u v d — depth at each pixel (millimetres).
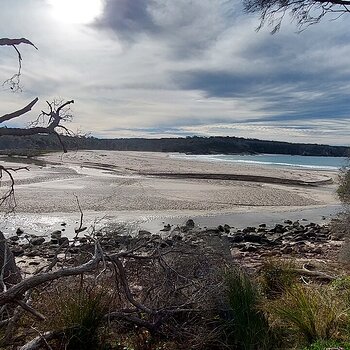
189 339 4434
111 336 4422
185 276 4883
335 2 6477
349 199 15508
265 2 6750
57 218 17500
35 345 3812
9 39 5320
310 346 4102
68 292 4445
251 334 4238
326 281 6707
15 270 5375
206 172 42531
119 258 4910
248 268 6738
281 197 27156
